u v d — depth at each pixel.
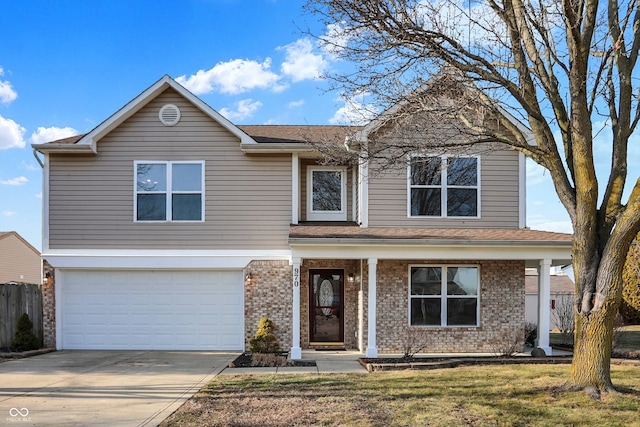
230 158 13.41
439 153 9.84
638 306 19.09
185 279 13.41
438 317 12.91
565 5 7.12
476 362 10.63
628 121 7.78
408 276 12.88
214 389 8.24
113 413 6.77
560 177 8.10
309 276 13.65
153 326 13.33
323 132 15.45
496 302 12.97
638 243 19.02
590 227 7.62
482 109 8.91
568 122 8.31
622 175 7.72
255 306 13.14
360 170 12.91
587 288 7.67
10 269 29.73
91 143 13.05
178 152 13.40
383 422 6.23
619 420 6.25
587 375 7.64
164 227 13.28
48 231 13.24
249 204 13.37
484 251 11.98
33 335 12.98
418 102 8.82
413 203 12.98
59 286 13.32
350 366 10.61
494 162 13.15
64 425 6.23
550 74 8.50
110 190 13.33
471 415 6.50
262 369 10.24
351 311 13.56
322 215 14.06
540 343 12.08
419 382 8.56
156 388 8.36
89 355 12.33
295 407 6.98
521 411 6.66
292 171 13.44
